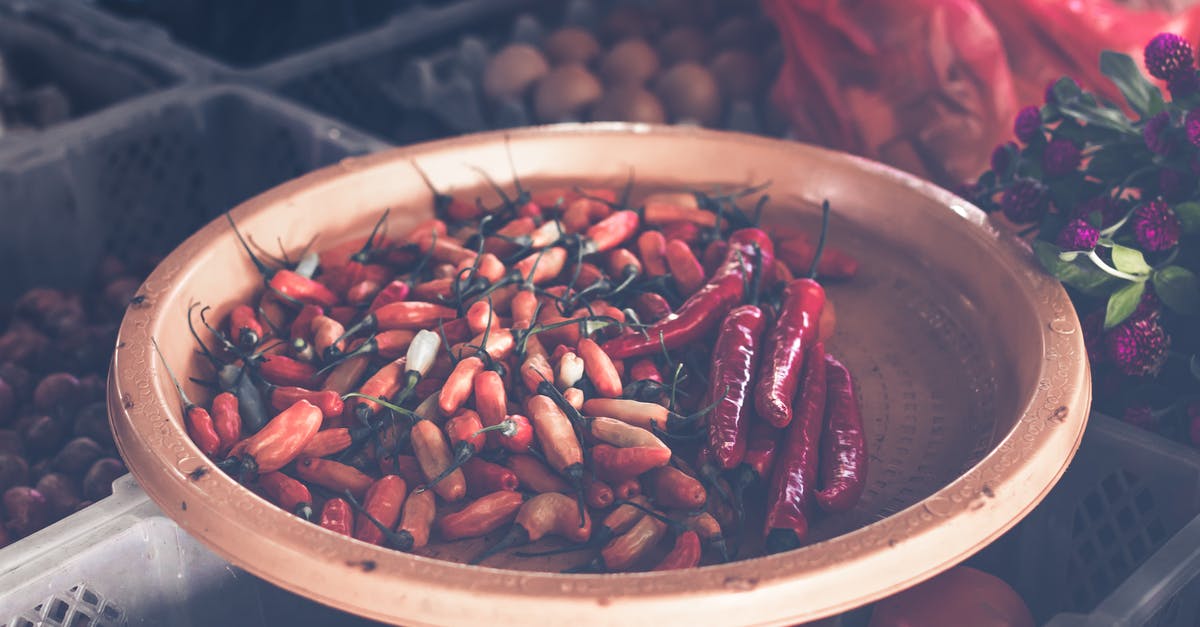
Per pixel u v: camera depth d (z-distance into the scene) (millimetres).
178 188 1044
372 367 730
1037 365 672
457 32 1196
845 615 706
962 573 701
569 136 837
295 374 722
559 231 786
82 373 895
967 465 685
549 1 1258
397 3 1356
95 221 1003
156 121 1016
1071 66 880
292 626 719
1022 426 638
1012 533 744
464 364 696
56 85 1163
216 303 747
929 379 738
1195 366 704
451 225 815
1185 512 701
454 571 579
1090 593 741
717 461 665
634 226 802
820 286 762
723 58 1076
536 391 694
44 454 841
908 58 884
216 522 603
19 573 649
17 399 870
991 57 877
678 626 570
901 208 785
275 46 1331
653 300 754
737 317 728
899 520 598
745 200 828
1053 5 869
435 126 1155
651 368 716
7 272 970
